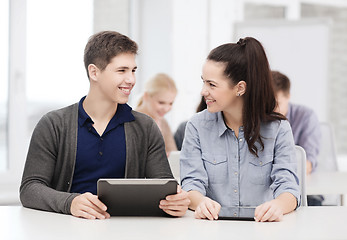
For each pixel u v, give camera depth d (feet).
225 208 6.49
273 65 16.72
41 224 5.59
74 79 14.96
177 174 8.89
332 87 18.83
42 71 14.49
